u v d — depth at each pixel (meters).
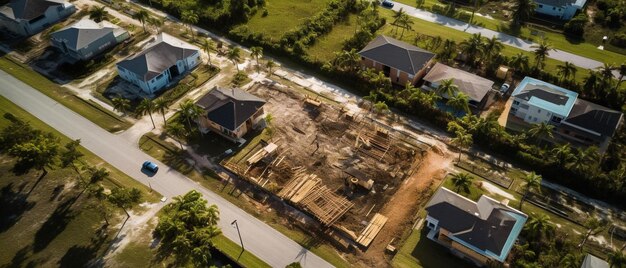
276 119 114.50
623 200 93.19
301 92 123.06
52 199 94.69
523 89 113.12
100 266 82.75
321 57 134.75
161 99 109.06
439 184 98.31
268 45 137.50
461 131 104.06
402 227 90.06
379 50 127.69
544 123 102.62
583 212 92.38
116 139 109.00
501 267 80.94
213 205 88.31
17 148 94.44
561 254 83.38
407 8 160.25
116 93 122.06
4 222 90.25
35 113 115.69
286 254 85.56
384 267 83.56
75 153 95.19
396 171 101.19
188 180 99.56
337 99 120.81
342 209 92.69
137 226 89.62
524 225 85.81
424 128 111.94
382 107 111.12
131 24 149.50
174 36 144.12
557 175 98.06
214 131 111.19
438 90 116.12
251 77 128.12
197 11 151.38
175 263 82.62
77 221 90.50
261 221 91.50
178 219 85.12
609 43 139.62
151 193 96.38
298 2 162.50
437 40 138.12
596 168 98.94
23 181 98.38
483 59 129.75
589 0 158.12
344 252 86.12
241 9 151.25
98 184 96.56
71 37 132.25
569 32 144.12
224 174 101.06
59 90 123.06
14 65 131.50
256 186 98.25
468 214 84.06
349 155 104.94
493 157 104.38
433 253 85.44
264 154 103.75
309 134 110.44
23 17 140.75
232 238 88.12
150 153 105.56
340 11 153.38
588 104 109.75
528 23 149.88
